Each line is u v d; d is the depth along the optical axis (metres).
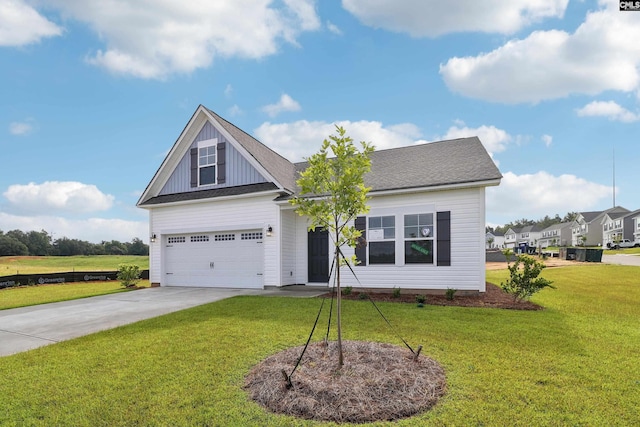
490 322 6.79
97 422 3.30
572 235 78.50
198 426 3.17
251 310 8.39
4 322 7.99
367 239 11.30
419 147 14.20
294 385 3.78
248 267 13.27
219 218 13.71
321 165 4.51
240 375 4.31
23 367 4.81
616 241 54.59
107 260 46.91
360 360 4.45
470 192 10.16
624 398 3.56
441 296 10.10
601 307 8.39
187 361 4.85
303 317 7.44
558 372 4.23
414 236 10.76
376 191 10.91
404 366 4.26
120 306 9.86
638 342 5.43
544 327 6.38
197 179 14.54
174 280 14.76
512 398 3.57
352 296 10.32
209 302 10.05
